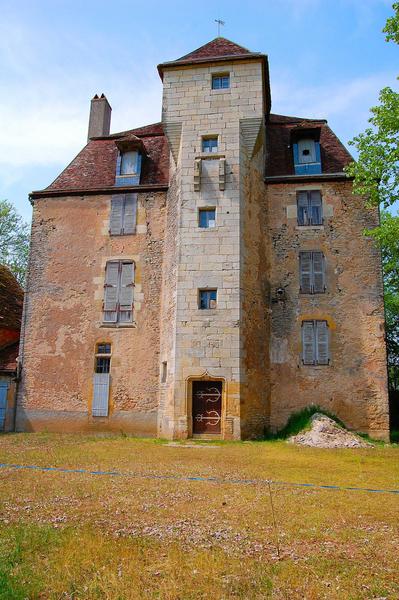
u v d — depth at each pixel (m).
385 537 4.96
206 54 16.25
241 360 13.44
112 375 15.41
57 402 15.57
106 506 5.86
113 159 17.98
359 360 14.67
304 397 14.70
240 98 15.30
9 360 16.59
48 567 4.12
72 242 16.64
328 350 14.88
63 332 16.00
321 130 17.58
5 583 3.74
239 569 4.12
